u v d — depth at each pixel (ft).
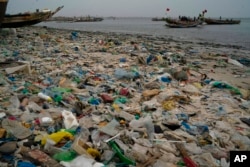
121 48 64.75
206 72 43.14
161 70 38.52
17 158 13.33
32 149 14.26
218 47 85.10
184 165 14.49
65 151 14.10
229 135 18.98
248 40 113.60
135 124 18.71
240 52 73.97
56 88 26.37
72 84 29.01
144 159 14.37
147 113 22.39
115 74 34.22
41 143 15.03
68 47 61.21
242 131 20.07
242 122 22.06
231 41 108.88
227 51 75.41
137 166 13.62
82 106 22.07
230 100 26.91
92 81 31.12
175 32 160.56
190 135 18.44
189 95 28.60
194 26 212.43
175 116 21.94
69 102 22.90
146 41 91.09
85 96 25.52
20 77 30.19
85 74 34.63
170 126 19.47
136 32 156.76
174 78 35.40
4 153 13.55
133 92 28.32
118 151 14.49
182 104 25.53
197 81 34.88
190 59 55.57
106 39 88.38
